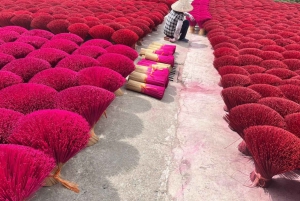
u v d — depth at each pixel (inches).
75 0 277.0
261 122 77.7
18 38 143.5
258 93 95.0
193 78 154.7
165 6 301.6
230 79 107.4
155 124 103.7
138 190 73.4
